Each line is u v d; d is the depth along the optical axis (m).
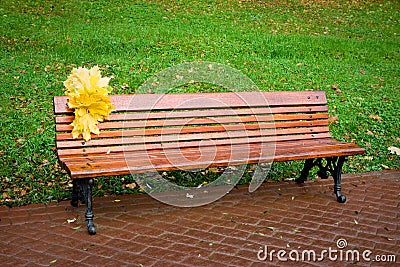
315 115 5.11
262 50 9.77
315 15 13.59
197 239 3.90
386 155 6.11
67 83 4.30
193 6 12.97
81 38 9.40
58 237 3.85
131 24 10.90
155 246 3.76
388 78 9.00
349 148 4.69
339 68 9.21
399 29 12.82
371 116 7.16
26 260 3.48
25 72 7.70
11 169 5.03
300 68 8.89
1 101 6.62
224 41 10.05
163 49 9.23
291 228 4.16
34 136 5.81
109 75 7.74
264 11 13.36
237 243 3.85
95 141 4.36
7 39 9.27
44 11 11.51
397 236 4.09
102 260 3.52
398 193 5.07
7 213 4.25
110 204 4.54
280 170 5.53
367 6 14.96
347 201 4.81
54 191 4.71
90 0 12.63
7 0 12.06
